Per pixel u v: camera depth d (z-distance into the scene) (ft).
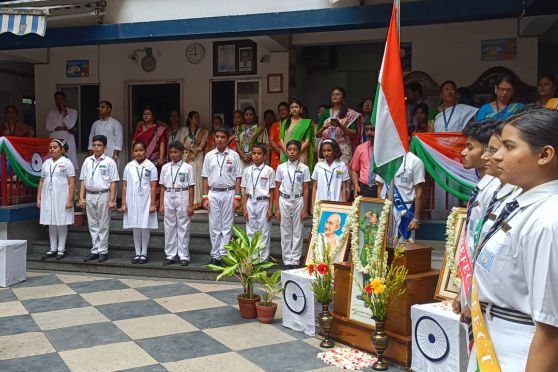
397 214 17.10
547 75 17.33
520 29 24.48
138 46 30.58
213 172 20.77
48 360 12.66
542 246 5.39
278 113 28.07
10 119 29.43
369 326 12.77
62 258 22.80
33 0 22.63
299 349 13.35
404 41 26.94
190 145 27.35
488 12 18.06
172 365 12.34
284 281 15.01
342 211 14.83
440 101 25.88
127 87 30.96
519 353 5.79
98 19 22.62
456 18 18.57
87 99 31.71
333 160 19.77
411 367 11.70
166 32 21.86
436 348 11.03
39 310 16.70
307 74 31.19
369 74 30.55
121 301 17.70
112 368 12.19
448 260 12.20
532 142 5.65
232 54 29.30
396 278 11.87
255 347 13.50
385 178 13.10
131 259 22.58
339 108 22.50
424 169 17.99
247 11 20.88
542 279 5.35
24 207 24.17
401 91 12.98
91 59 31.27
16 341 13.94
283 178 19.98
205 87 29.86
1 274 19.51
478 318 6.21
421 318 11.34
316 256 14.62
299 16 20.24
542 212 5.52
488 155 6.65
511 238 5.76
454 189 17.87
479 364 6.06
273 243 22.43
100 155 22.31
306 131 22.68
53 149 22.66
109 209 22.40
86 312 16.47
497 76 25.38
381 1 19.51
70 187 22.68
